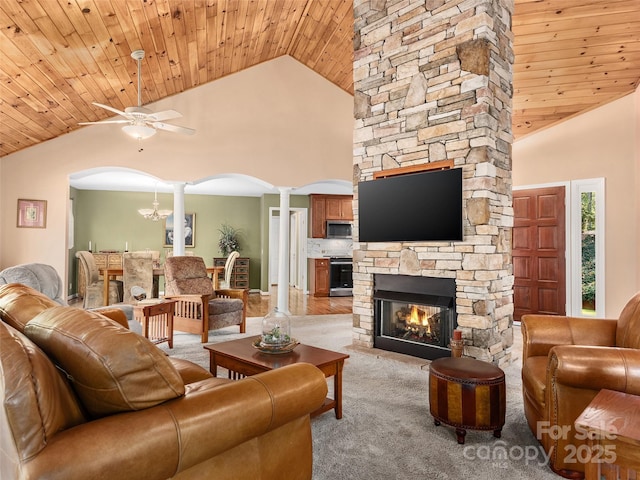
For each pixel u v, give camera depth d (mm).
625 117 4883
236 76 6473
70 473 1011
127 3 3572
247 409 1396
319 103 6883
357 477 1994
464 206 3650
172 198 10219
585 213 5301
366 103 4453
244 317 5367
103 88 4836
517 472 2051
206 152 6293
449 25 3771
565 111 5133
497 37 3697
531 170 5625
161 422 1204
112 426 1142
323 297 9133
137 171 6012
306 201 10188
